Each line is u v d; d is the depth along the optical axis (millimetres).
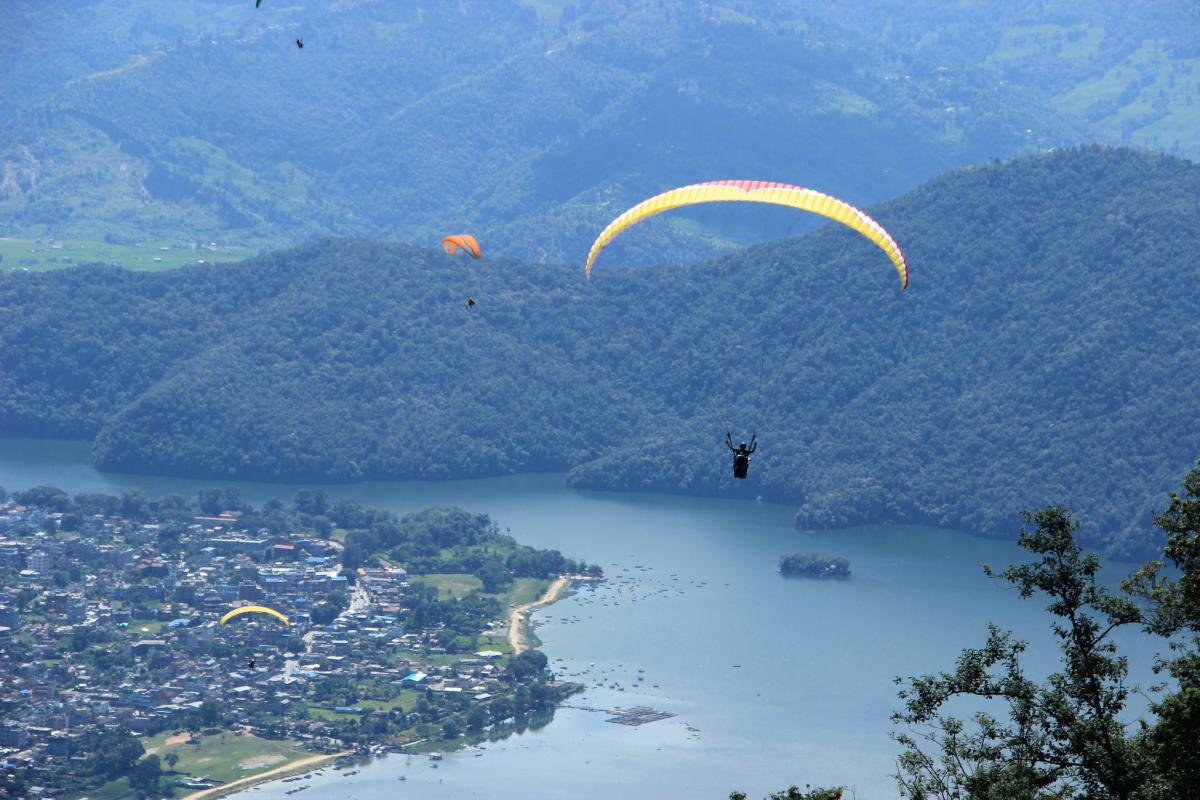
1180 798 63000
